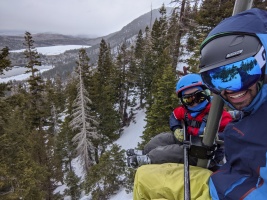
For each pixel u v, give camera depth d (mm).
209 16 15898
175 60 19062
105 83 37594
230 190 1089
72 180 25234
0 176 15789
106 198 21047
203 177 1502
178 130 2248
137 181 1686
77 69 29922
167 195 1510
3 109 16406
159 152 2000
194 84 2049
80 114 26328
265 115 951
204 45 1049
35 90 30547
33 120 30062
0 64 14336
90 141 27422
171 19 18047
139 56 46375
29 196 16797
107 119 31078
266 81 906
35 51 30516
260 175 959
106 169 20609
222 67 935
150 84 37406
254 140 967
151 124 17250
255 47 891
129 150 2508
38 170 20031
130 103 41188
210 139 1612
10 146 16938
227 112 2008
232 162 1114
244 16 989
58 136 31344
